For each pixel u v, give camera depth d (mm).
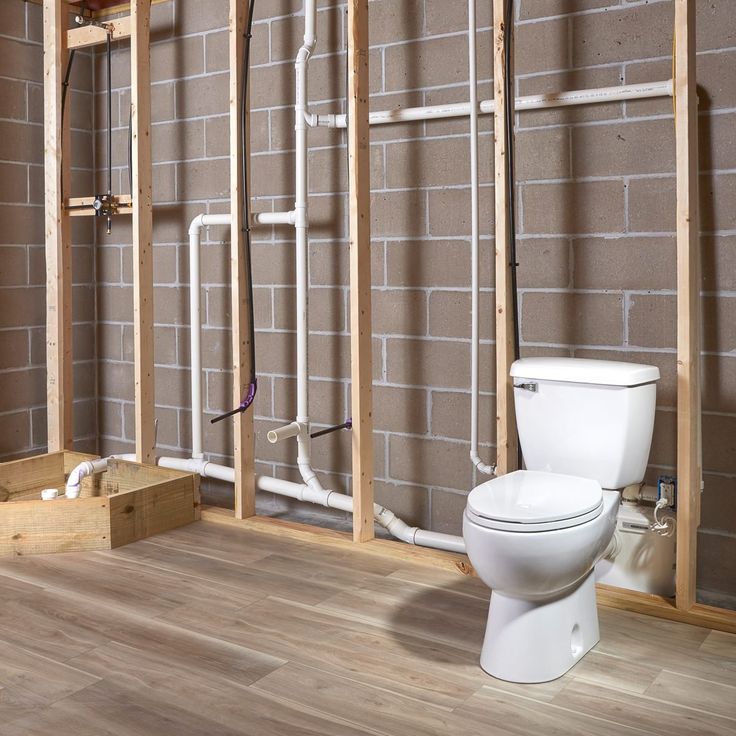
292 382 3629
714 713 2031
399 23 3250
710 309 2762
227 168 3725
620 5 2840
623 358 2920
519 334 3100
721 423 2770
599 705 2066
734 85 2672
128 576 2863
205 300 3848
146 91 3588
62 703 2059
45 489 3781
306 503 3627
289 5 3488
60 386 3891
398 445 3389
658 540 2650
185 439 3986
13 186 3939
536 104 2947
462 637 2428
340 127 3336
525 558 2070
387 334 3369
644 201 2842
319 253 3508
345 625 2498
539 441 2652
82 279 4184
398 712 2031
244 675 2201
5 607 2605
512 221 2820
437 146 3205
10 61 3895
